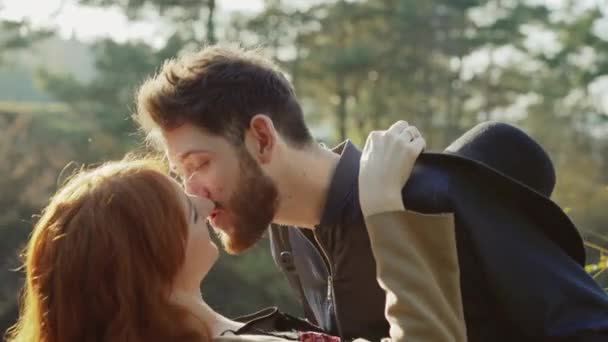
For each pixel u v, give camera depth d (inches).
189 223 79.4
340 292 85.6
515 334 79.4
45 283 76.5
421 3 1067.9
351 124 1097.4
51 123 839.7
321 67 1002.7
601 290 79.7
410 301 74.4
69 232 76.0
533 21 1109.1
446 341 73.7
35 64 941.8
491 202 80.5
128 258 75.0
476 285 79.8
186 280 79.7
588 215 148.4
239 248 85.5
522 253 78.8
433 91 1094.4
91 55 900.0
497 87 1117.1
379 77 1073.5
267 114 84.2
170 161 85.5
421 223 76.9
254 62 85.8
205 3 913.5
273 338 81.0
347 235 84.1
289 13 1009.5
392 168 79.4
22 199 772.6
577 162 874.1
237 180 83.4
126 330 73.9
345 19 1048.8
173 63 85.8
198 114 82.8
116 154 803.4
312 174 85.5
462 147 88.0
